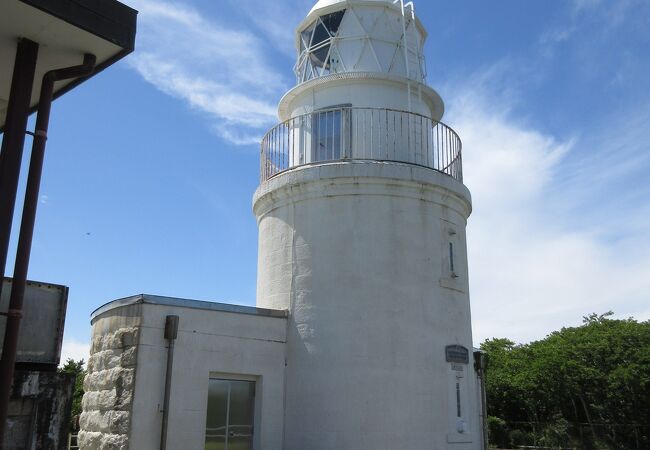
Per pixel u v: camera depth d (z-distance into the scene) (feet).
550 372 127.24
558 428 122.31
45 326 29.76
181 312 39.27
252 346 41.96
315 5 54.54
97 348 41.98
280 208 47.01
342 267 43.11
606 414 121.39
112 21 24.97
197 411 38.52
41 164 24.50
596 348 125.80
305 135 48.98
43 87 25.18
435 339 43.47
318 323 42.73
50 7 22.97
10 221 23.15
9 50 25.58
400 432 40.29
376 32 51.60
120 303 39.99
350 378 41.11
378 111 48.01
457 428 43.47
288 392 42.68
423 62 55.42
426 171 45.27
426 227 45.01
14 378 25.93
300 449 41.22
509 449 122.21
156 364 37.60
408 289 43.09
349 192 44.21
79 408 97.30
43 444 26.20
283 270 45.44
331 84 49.34
